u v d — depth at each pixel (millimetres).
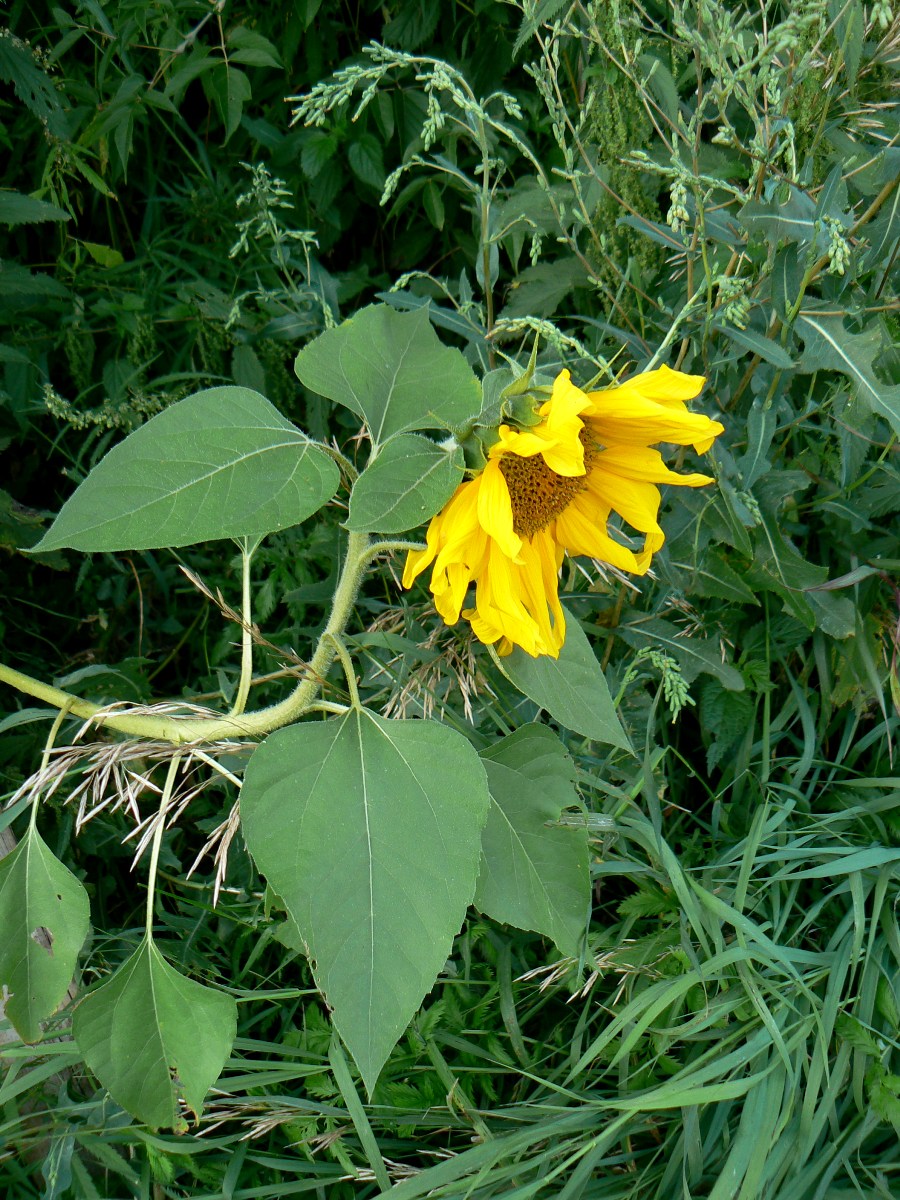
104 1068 721
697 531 897
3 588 1127
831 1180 829
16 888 723
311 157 1135
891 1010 845
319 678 720
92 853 993
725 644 989
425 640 915
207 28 1168
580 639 749
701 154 992
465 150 1213
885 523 1033
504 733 928
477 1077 876
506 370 684
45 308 1116
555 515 685
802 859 913
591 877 885
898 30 870
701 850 948
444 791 647
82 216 1212
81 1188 812
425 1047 856
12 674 765
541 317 1043
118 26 1109
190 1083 725
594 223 1007
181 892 1013
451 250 1250
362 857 637
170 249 1220
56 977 728
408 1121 833
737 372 967
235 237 1188
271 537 1107
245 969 895
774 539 924
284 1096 844
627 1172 832
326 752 657
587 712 738
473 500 621
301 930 628
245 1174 841
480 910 772
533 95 1161
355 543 688
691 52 1025
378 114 1147
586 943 844
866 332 796
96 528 583
